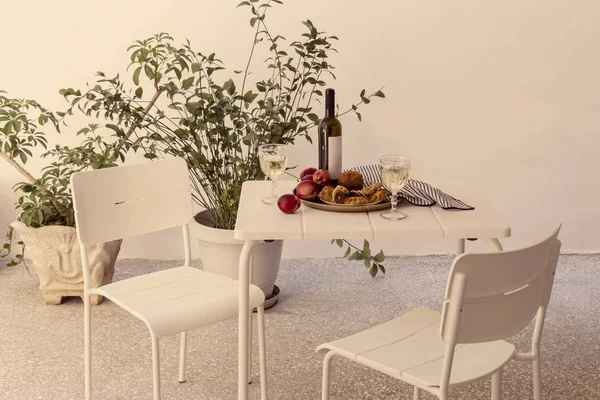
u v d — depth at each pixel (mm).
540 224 3871
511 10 3613
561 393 2586
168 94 3158
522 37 3641
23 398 2580
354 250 3871
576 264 3752
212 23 3607
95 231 2387
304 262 3814
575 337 2990
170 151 3215
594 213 3850
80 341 2992
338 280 3588
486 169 3803
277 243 3197
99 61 3654
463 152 3779
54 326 3121
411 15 3613
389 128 3744
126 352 2900
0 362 2828
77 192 2338
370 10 3605
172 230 3832
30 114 3697
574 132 3750
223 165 3342
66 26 3613
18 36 3617
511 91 3705
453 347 1681
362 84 3688
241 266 2092
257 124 3178
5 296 3406
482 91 3705
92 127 3264
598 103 3713
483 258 1629
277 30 3615
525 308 1801
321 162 2363
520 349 2891
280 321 3164
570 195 3828
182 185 2574
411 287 3498
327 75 3670
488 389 2598
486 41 3645
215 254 3172
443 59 3664
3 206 3777
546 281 1867
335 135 2326
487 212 2176
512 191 3828
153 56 3262
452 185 2471
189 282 2422
